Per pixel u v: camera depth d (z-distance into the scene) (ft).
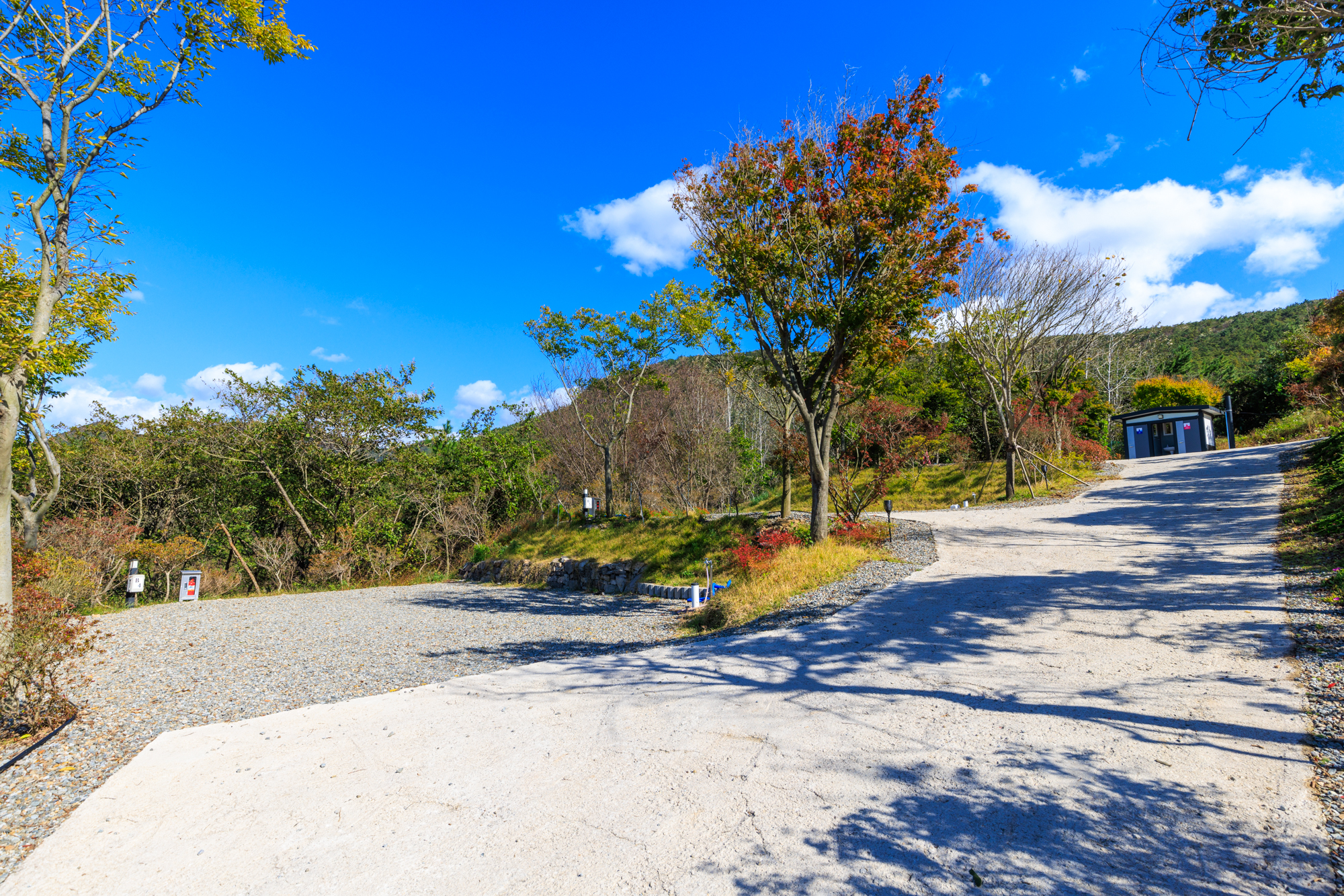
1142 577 26.86
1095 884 8.63
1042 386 74.54
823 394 43.11
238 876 10.18
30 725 17.49
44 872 10.50
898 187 36.50
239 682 23.58
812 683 18.21
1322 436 69.05
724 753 13.91
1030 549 36.96
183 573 56.49
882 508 66.69
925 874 9.13
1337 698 13.47
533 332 67.41
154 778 14.16
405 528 84.99
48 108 19.90
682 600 44.91
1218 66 15.70
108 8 20.30
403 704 19.51
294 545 75.05
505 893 9.39
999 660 18.51
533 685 21.09
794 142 39.06
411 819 11.85
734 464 81.00
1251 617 19.75
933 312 43.04
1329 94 15.57
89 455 69.87
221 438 75.05
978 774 11.94
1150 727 13.24
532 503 88.48
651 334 64.39
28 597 18.35
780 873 9.41
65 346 32.14
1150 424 110.11
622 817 11.43
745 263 39.19
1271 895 8.14
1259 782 10.78
